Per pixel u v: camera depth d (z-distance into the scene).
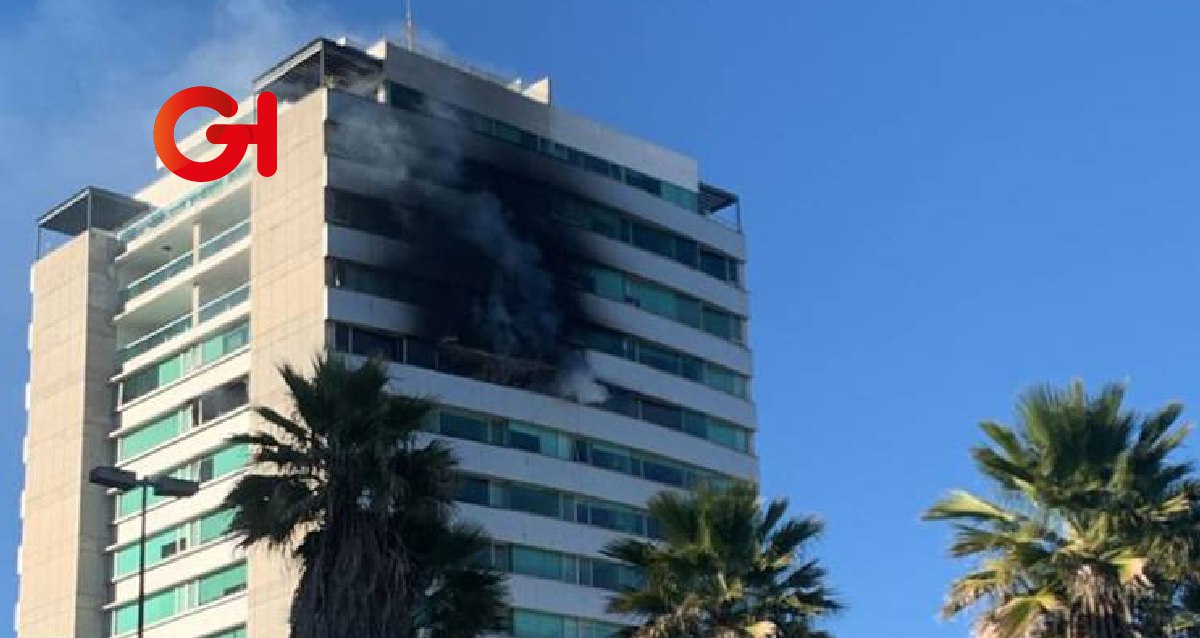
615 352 99.31
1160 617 34.50
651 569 41.28
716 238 108.25
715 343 106.00
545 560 92.00
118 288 103.25
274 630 85.31
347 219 88.94
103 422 100.25
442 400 89.00
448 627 39.69
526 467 92.19
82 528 98.06
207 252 96.50
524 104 99.62
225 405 92.94
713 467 103.50
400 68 94.62
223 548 90.12
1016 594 34.44
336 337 86.50
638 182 104.69
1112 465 35.12
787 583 41.25
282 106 93.56
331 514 38.25
